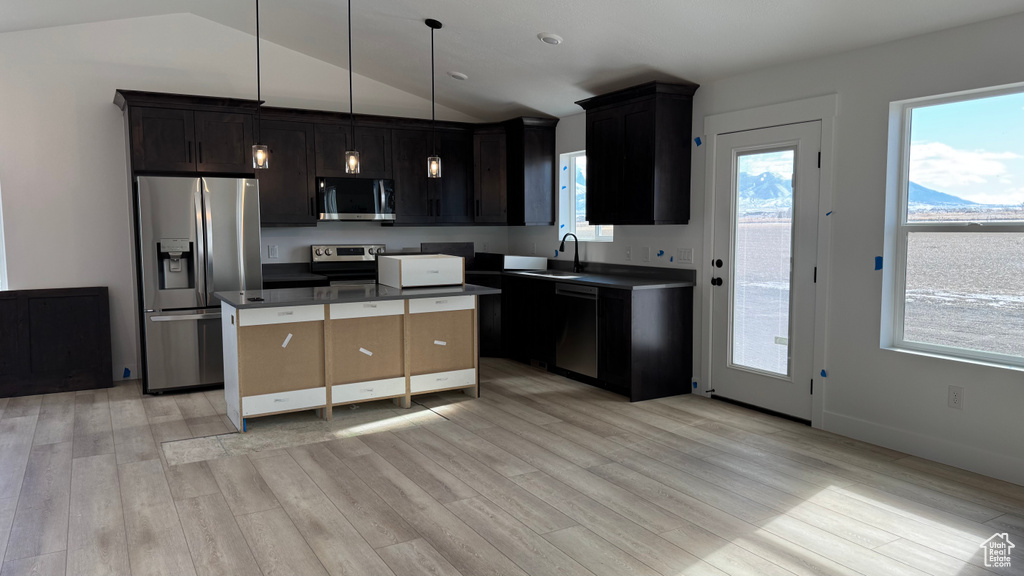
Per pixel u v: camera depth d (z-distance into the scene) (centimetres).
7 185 499
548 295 555
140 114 489
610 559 248
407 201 623
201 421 427
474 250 698
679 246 499
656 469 339
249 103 517
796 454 359
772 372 436
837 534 267
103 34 520
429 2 432
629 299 462
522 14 422
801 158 407
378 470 339
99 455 362
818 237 400
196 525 277
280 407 413
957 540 261
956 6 312
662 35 406
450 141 638
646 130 471
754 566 243
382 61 571
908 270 363
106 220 531
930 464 343
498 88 580
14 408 456
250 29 559
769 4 347
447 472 337
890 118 360
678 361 488
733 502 298
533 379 540
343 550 256
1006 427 318
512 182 643
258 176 556
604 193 514
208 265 502
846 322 388
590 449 370
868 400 378
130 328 546
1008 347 324
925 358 349
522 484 320
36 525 277
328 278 580
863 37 359
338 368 431
